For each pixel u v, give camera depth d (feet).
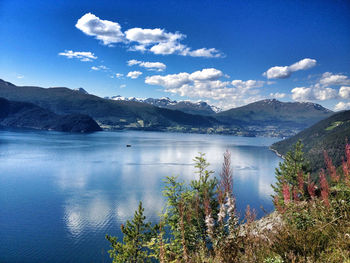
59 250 275.59
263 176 642.22
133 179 587.68
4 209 386.32
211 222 13.23
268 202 437.99
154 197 459.73
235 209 12.44
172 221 50.08
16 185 510.17
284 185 17.44
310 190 16.83
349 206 15.75
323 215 16.07
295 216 16.70
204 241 14.51
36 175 596.29
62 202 424.46
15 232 314.14
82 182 552.00
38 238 301.22
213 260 13.97
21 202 418.10
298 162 93.30
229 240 13.57
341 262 13.10
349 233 14.47
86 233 318.45
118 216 372.99
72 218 362.12
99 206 409.69
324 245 14.61
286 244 15.11
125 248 62.18
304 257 13.82
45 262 250.98
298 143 97.25
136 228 64.90
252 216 13.75
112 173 643.86
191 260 14.85
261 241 16.20
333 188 16.97
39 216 365.20
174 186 55.01
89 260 256.32
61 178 577.84
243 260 13.89
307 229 16.01
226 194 12.25
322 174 16.62
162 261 18.47
